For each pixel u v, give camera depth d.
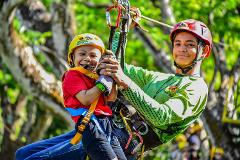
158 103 8.53
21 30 16.95
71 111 8.32
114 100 8.45
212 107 16.38
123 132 8.63
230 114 16.42
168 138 8.86
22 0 15.12
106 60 8.18
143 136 8.78
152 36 19.44
